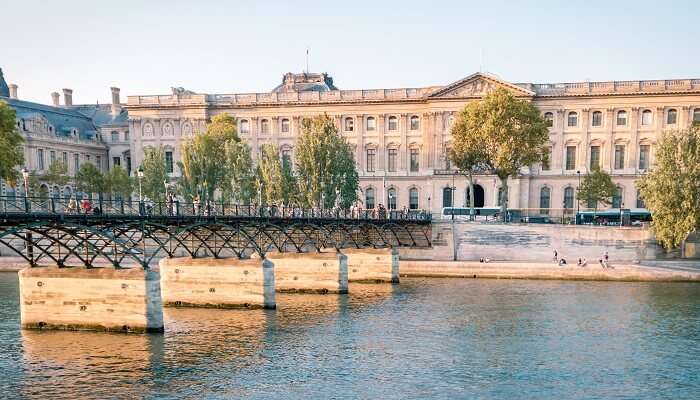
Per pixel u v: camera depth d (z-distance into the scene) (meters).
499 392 25.06
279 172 65.12
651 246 58.03
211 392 24.28
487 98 71.31
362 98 93.31
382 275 52.25
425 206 91.94
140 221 29.67
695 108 83.81
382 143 93.69
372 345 31.44
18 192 77.31
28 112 89.56
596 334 34.00
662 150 55.03
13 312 36.91
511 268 54.66
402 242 63.69
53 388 24.02
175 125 97.06
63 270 30.67
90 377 25.25
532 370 27.84
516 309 40.34
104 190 83.06
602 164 87.19
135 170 92.25
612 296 45.03
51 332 30.64
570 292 46.78
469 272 55.53
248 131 96.62
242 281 38.75
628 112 86.19
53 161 84.12
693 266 54.72
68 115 103.06
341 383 25.77
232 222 36.31
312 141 66.38
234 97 97.00
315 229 52.44
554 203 88.00
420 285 50.78
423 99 91.25
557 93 87.88
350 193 68.12
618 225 64.69
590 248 59.34
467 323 36.41
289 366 27.80
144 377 25.47
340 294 46.06
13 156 52.75
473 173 88.00
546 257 60.12
